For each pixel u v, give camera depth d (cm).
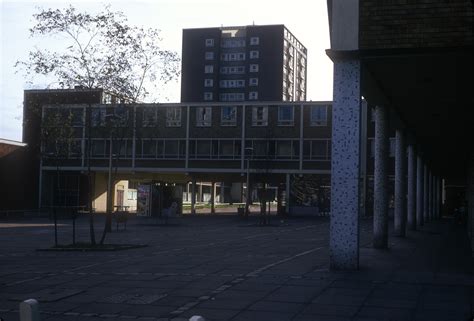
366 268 1323
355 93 1288
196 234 2914
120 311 894
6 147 5388
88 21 2052
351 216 1285
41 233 3009
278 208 5638
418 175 3259
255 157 5438
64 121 2331
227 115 5559
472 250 1706
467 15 1207
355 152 1287
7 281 1223
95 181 6025
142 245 2125
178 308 905
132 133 2325
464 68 1348
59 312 893
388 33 1253
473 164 2056
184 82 13150
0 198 5300
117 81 2102
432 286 1071
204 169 5566
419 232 2738
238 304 924
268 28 12756
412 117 2092
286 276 1207
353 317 825
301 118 5400
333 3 1299
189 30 13188
